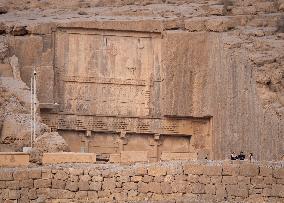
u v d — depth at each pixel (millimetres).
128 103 91688
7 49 88625
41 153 58656
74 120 90125
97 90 91312
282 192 51188
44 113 89188
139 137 91875
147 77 92125
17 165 54969
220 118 89188
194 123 91875
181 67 91500
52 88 89125
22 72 88875
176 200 50469
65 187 51094
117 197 51188
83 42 91688
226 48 90750
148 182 51406
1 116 75688
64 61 91000
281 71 88375
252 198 51188
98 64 91750
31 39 89625
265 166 51656
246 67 88875
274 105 86125
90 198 51062
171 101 91188
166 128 91500
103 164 55188
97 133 91000
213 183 51344
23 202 50719
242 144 86812
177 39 91562
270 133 84562
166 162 53844
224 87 89438
